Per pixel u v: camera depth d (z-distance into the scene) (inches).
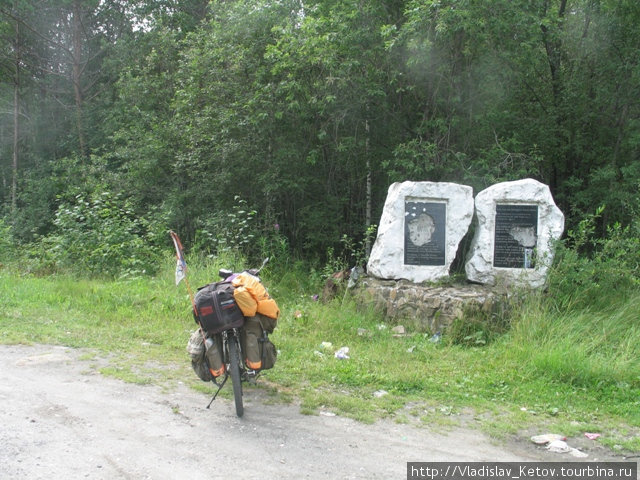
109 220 491.8
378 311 331.9
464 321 300.5
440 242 359.3
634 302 312.2
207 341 185.5
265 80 508.4
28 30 887.7
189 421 177.3
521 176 442.3
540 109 527.2
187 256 448.1
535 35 440.1
